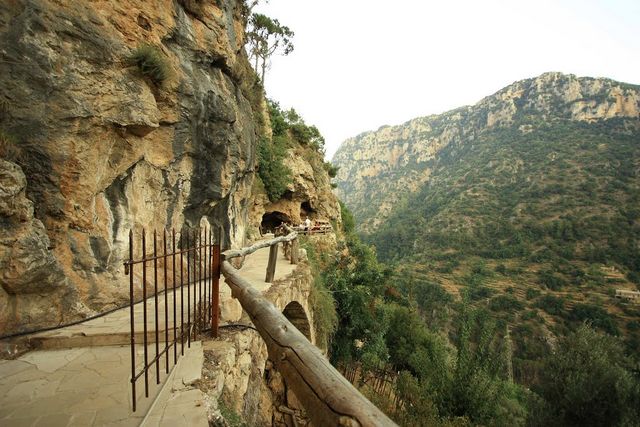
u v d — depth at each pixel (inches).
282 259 452.1
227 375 141.4
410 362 743.7
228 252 175.0
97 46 206.1
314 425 47.2
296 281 319.3
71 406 102.5
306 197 1030.4
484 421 507.2
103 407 101.7
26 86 174.2
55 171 183.6
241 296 119.6
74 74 193.3
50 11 186.1
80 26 198.5
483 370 534.9
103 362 135.9
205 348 150.9
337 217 1264.8
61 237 188.1
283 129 1041.5
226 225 379.6
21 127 172.2
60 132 185.6
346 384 46.9
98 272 204.5
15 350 141.9
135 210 242.8
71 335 152.9
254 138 524.1
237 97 434.6
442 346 871.1
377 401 536.4
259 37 1078.4
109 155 220.2
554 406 459.8
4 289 149.0
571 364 465.1
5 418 95.7
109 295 202.4
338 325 605.6
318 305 421.1
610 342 486.3
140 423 93.1
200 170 311.7
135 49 234.8
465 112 7691.9
